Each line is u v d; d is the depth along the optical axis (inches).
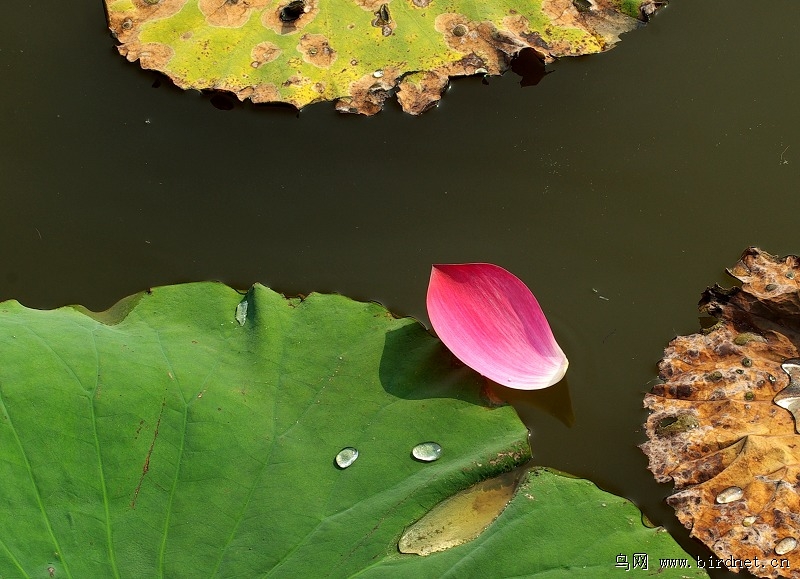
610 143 66.9
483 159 66.9
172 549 60.0
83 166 66.9
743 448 61.1
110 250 65.4
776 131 66.8
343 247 65.5
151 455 61.0
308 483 60.9
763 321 62.9
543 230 65.6
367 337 63.1
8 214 66.0
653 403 62.5
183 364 62.4
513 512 60.7
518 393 62.8
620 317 63.9
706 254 64.8
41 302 64.3
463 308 63.0
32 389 61.4
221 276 64.9
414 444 61.5
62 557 59.7
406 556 60.1
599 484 61.4
